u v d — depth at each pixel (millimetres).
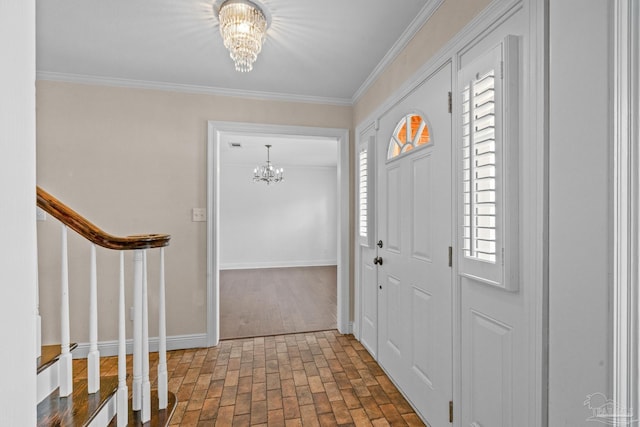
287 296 4637
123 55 2279
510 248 1146
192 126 2836
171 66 2447
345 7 1749
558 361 939
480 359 1361
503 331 1230
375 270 2553
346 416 1862
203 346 2842
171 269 2793
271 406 1957
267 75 2604
